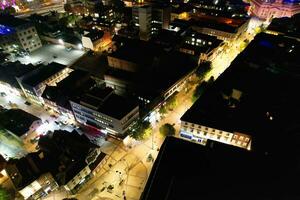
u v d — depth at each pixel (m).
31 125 96.62
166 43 136.12
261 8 194.50
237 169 62.16
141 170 85.31
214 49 137.25
